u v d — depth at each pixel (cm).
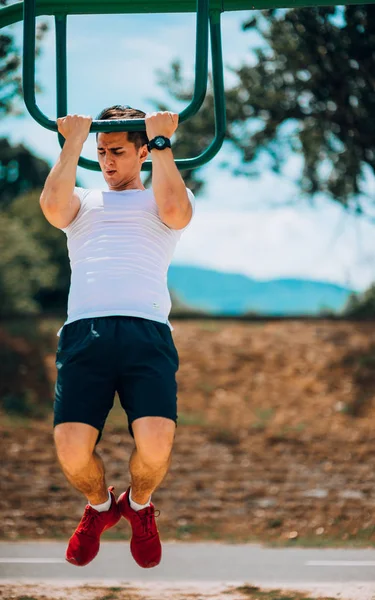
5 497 1164
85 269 387
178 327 1928
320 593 618
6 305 2008
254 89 1479
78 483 389
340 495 1181
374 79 1334
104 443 1391
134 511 403
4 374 1658
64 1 454
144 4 459
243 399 1591
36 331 1852
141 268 387
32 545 918
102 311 381
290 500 1163
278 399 1587
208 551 873
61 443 374
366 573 730
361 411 1530
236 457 1346
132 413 377
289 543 966
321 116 1456
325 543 964
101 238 388
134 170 406
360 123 1435
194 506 1145
